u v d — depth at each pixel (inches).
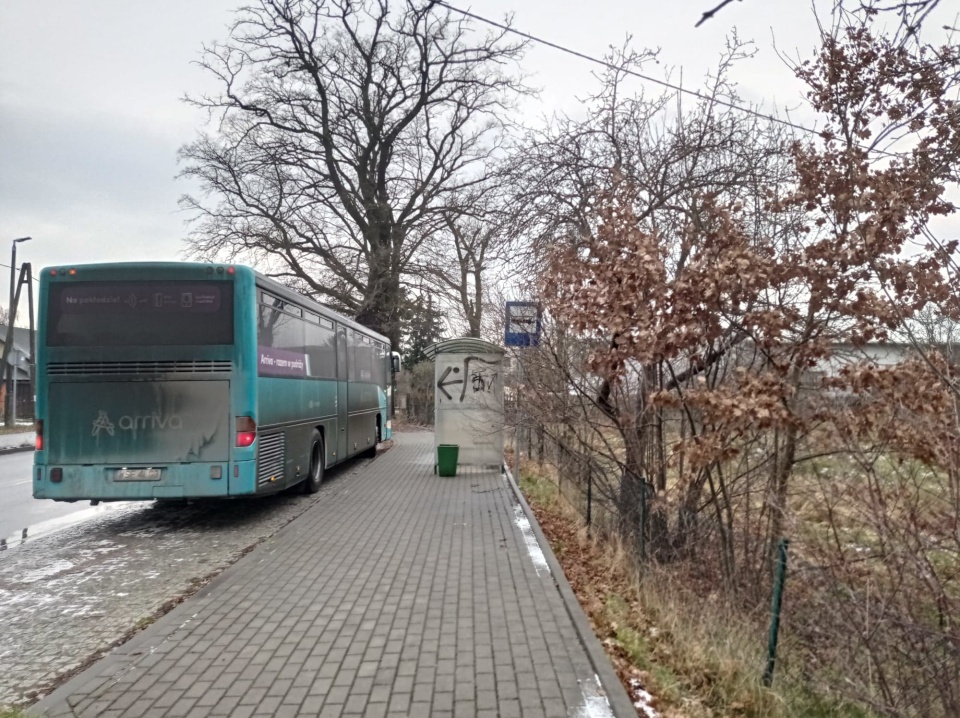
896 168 214.7
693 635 205.8
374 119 1152.8
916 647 168.1
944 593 163.2
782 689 180.2
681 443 217.3
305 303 462.0
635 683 177.8
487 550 310.7
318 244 1164.5
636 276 251.8
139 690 167.8
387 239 1206.9
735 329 231.6
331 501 453.1
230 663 183.6
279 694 165.2
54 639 209.3
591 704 159.8
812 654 189.3
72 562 303.1
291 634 204.8
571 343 333.1
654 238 257.9
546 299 299.1
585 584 269.1
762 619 211.0
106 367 356.8
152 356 357.1
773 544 225.1
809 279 218.4
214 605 232.8
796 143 243.3
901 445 182.9
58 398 356.8
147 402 356.2
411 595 242.8
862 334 205.3
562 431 382.9
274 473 394.3
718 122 358.6
